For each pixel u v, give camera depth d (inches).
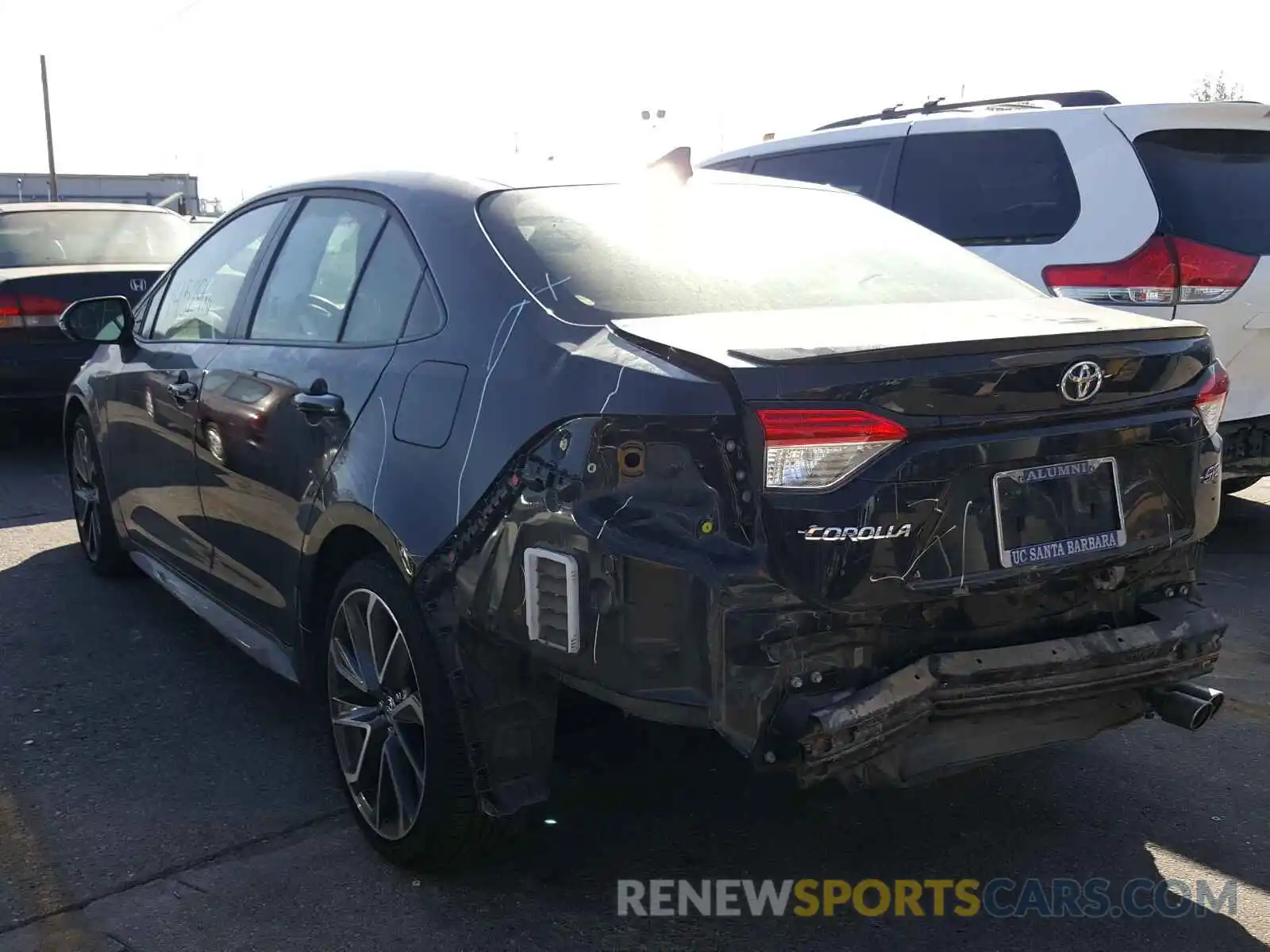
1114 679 105.7
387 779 119.6
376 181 138.4
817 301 119.2
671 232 126.2
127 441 185.8
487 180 129.0
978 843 125.6
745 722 92.7
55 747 147.6
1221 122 213.8
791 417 91.8
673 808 131.7
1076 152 216.5
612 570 95.8
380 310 128.1
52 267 318.0
